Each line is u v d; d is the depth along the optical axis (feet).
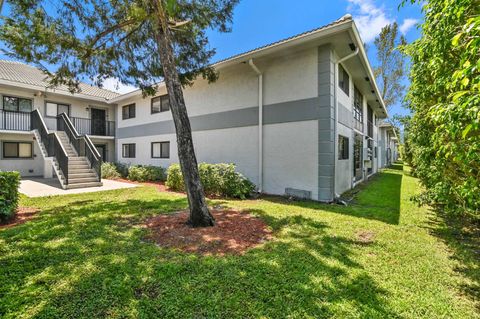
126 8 16.85
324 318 6.86
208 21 19.61
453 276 9.15
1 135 39.88
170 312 7.08
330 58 22.61
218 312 7.09
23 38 15.64
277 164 26.20
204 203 15.42
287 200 23.63
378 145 61.46
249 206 20.77
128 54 21.34
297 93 24.71
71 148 38.58
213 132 32.71
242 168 29.48
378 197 25.07
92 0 17.19
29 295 7.87
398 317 6.93
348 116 30.04
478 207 11.19
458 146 8.54
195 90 35.09
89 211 18.74
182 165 15.35
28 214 17.98
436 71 9.33
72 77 20.56
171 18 16.98
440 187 12.42
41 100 43.98
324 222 16.01
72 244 12.08
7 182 16.43
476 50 5.30
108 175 43.45
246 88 29.14
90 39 18.80
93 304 7.43
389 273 9.32
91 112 50.78
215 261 10.21
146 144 44.60
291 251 11.31
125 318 6.85
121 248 11.62
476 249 11.64
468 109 6.03
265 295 7.87
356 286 8.37
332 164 22.98
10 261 10.23
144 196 25.16
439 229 14.64
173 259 10.41
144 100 45.11
